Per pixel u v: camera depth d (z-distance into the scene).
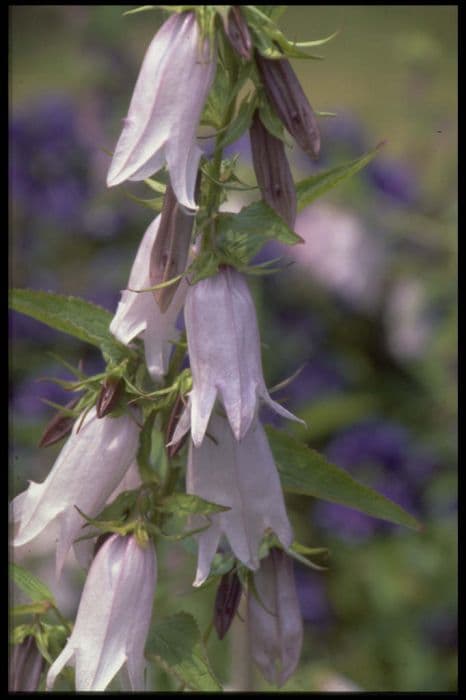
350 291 1.31
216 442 0.65
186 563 0.84
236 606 0.68
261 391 0.63
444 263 1.30
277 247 1.30
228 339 0.63
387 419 1.29
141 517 0.65
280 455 0.67
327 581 1.15
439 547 1.16
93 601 0.64
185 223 0.62
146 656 0.65
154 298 0.64
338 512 1.15
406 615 1.13
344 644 1.12
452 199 1.29
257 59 0.61
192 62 0.62
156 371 0.65
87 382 0.65
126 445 0.65
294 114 0.61
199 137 0.62
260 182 0.62
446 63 1.25
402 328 1.31
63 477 0.65
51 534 0.69
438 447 1.22
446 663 1.11
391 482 1.18
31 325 1.19
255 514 0.65
